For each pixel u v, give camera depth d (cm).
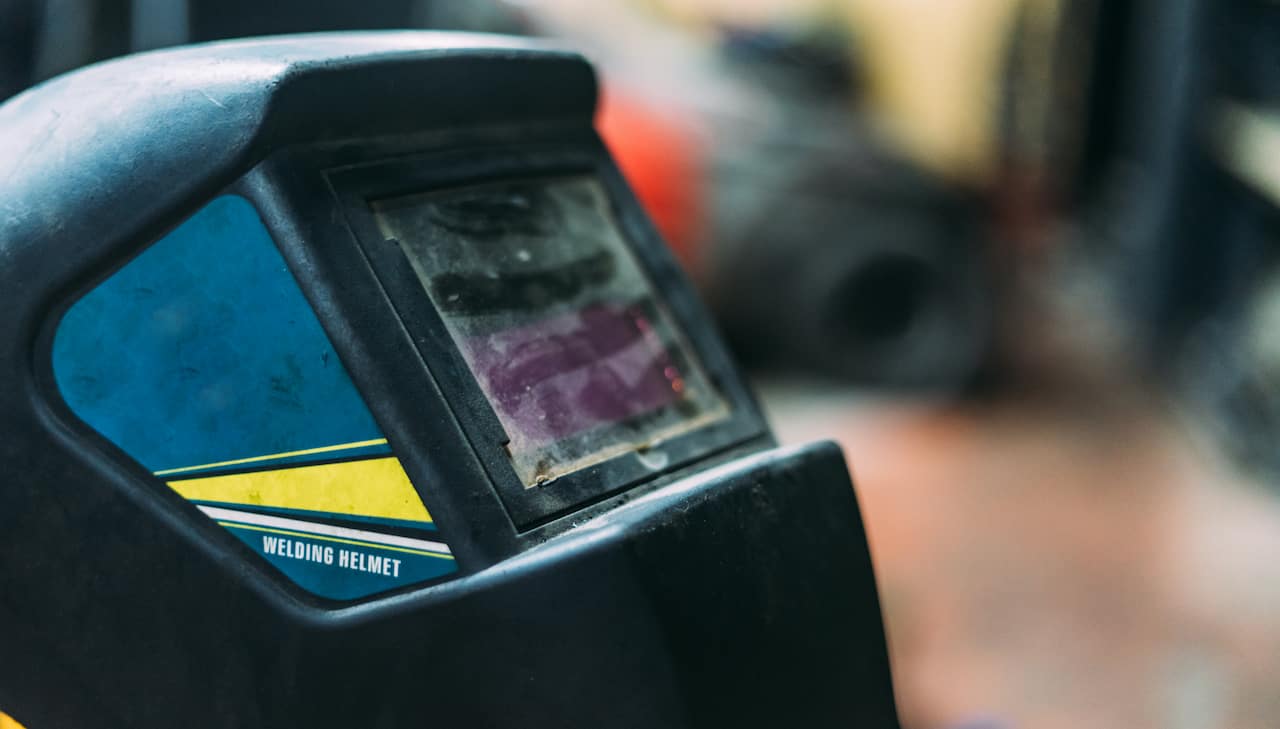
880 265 223
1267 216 178
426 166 59
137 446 57
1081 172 264
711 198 214
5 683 59
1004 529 165
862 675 60
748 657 56
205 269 56
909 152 224
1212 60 185
